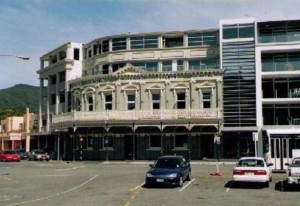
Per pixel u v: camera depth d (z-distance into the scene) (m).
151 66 52.84
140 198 18.64
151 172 22.80
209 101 48.41
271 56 47.81
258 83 47.16
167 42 53.62
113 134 50.09
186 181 25.66
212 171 32.88
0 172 33.81
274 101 46.84
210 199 18.42
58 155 54.34
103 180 26.52
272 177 28.06
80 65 60.19
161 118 46.62
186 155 47.59
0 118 111.25
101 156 50.47
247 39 48.25
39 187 23.22
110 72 53.94
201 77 48.56
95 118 48.19
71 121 49.12
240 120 47.09
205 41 51.88
